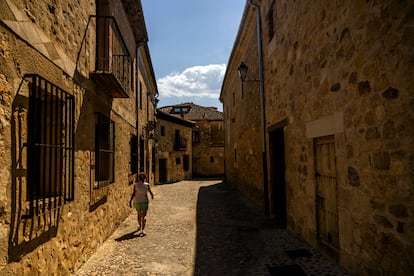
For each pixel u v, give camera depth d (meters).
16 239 2.43
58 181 3.38
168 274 3.73
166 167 21.31
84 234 4.14
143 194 6.07
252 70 9.04
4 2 2.31
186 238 5.44
